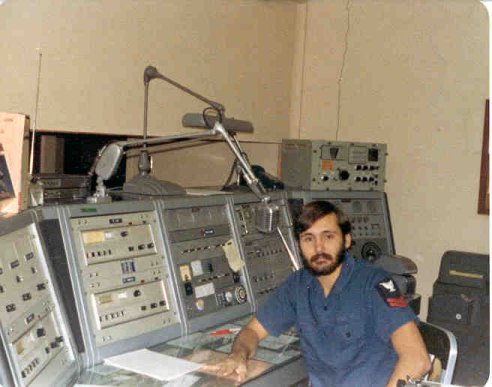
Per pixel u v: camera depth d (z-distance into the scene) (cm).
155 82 364
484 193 396
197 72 391
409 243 430
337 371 253
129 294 261
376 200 398
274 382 241
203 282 295
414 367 235
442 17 412
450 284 391
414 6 423
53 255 237
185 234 295
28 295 210
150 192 298
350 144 390
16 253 211
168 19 369
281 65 457
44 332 215
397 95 432
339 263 256
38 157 345
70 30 318
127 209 270
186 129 385
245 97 429
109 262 257
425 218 423
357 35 448
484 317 378
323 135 465
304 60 468
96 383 219
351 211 386
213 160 447
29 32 300
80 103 326
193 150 440
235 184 368
